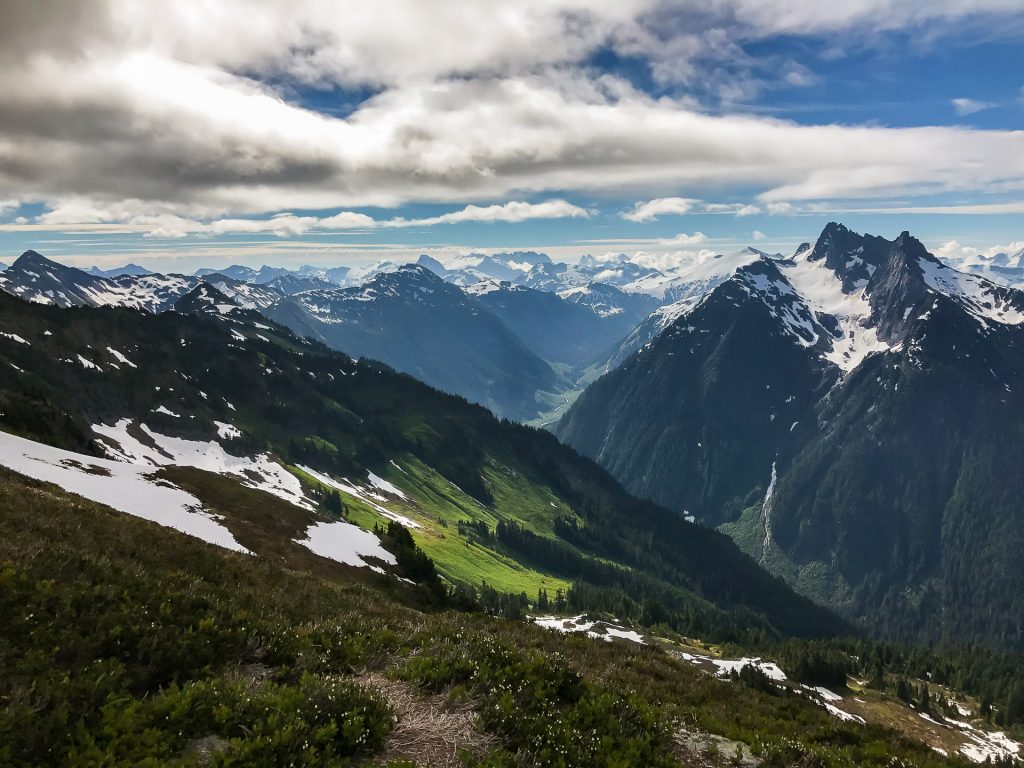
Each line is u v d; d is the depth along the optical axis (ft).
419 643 61.21
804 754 52.95
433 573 219.82
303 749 34.88
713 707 72.84
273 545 175.32
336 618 72.02
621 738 46.60
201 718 36.35
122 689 37.35
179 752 34.01
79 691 35.70
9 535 67.62
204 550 102.22
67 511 92.68
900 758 61.21
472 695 46.73
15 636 39.78
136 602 50.19
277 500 226.58
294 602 78.33
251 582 92.02
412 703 45.11
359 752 37.32
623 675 81.76
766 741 56.08
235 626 51.72
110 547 80.23
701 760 50.16
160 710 36.04
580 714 48.83
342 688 42.09
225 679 42.34
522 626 112.16
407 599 178.91
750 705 81.97
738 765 50.19
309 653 50.60
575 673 58.90
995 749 300.20
